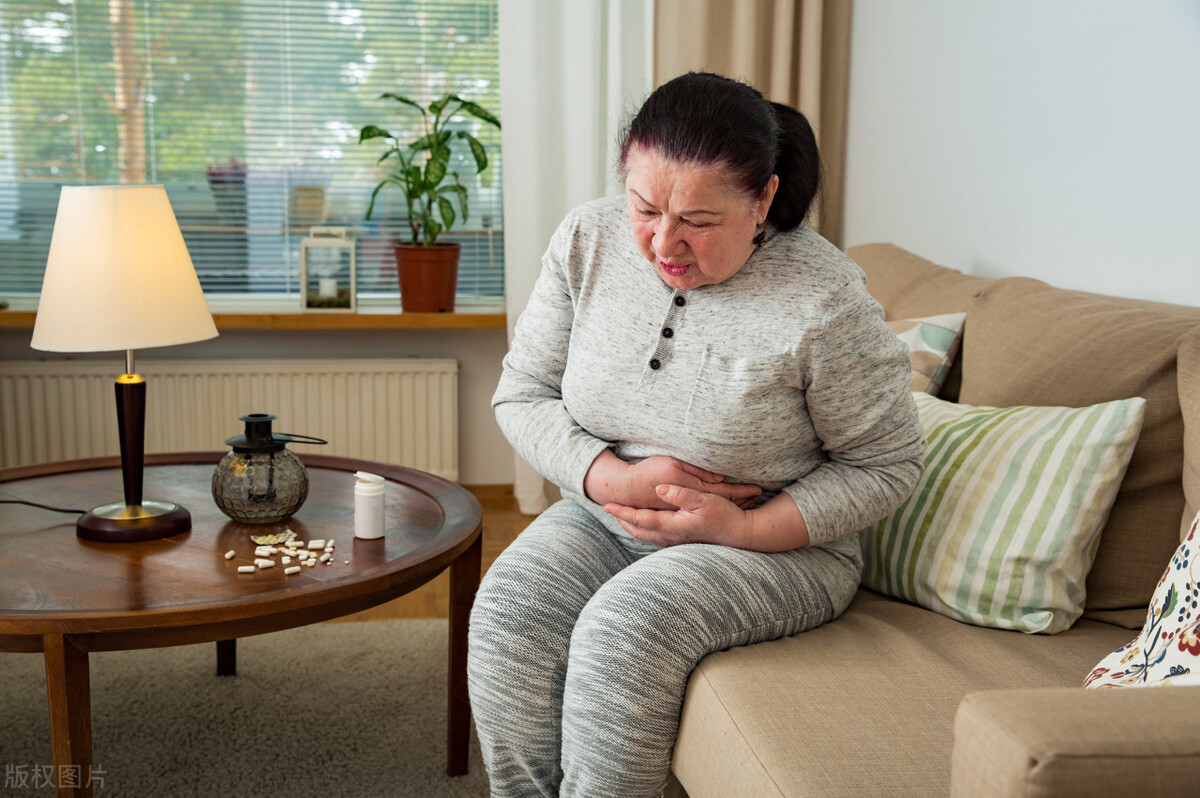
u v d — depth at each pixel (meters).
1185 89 1.63
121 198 1.56
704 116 1.22
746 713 1.10
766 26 3.16
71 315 1.54
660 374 1.40
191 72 3.51
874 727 1.07
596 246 1.49
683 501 1.36
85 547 1.55
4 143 3.45
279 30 3.53
